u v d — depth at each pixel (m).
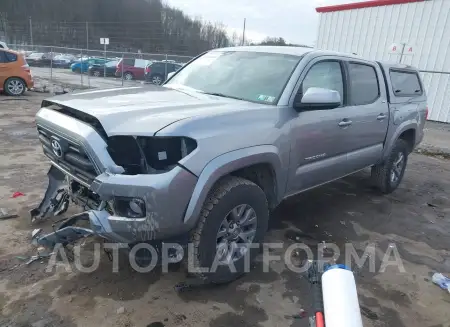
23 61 13.47
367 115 4.37
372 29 14.66
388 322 2.77
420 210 5.08
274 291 3.00
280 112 3.20
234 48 4.27
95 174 2.55
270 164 3.10
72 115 2.84
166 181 2.39
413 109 5.43
